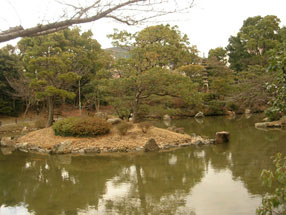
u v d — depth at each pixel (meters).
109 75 18.53
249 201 5.76
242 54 43.53
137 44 16.94
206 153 11.24
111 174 8.61
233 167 8.68
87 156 11.51
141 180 7.79
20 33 2.48
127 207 5.80
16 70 27.30
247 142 13.38
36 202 6.33
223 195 6.20
